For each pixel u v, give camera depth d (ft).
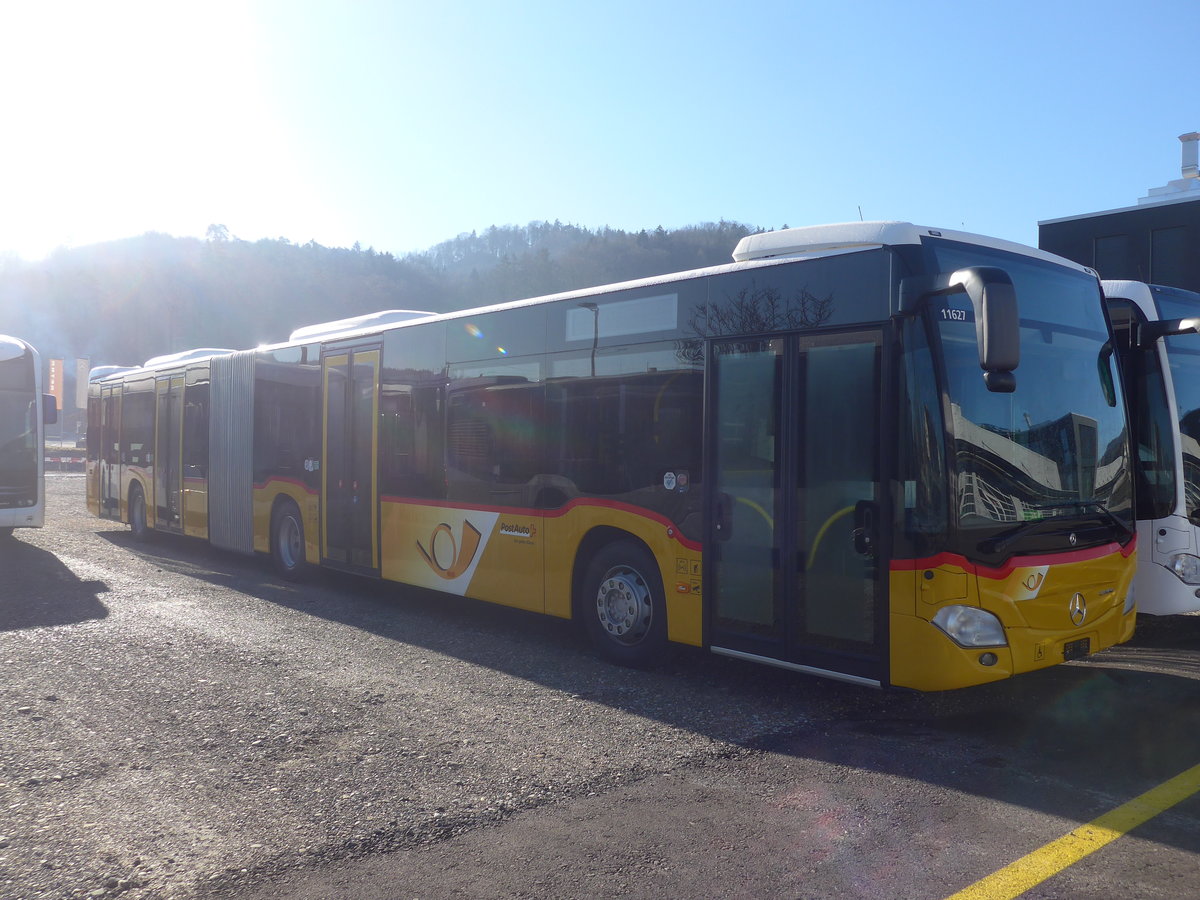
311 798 15.23
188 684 21.94
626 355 23.93
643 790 15.66
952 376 18.42
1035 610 18.74
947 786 15.89
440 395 29.81
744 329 21.31
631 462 23.65
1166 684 22.71
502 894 12.09
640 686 22.25
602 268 509.35
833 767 16.84
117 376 56.08
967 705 20.90
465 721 19.33
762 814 14.66
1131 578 21.31
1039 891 12.10
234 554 46.96
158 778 16.08
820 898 11.96
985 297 16.76
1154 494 25.95
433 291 584.81
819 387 19.86
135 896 12.03
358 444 33.53
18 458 47.78
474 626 29.17
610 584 24.25
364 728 18.80
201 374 44.73
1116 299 26.86
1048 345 20.53
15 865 12.89
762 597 20.75
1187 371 26.71
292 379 37.55
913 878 12.48
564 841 13.66
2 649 25.30
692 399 22.35
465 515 28.66
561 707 20.42
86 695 21.01
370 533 32.78
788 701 21.12
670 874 12.62
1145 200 68.23
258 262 549.95
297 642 26.53
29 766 16.62
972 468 18.33
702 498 21.98
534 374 26.50
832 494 19.52
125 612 30.66
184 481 46.24
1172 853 13.25
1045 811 14.79
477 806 14.93
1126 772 16.60
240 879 12.50
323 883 12.40
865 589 18.89
